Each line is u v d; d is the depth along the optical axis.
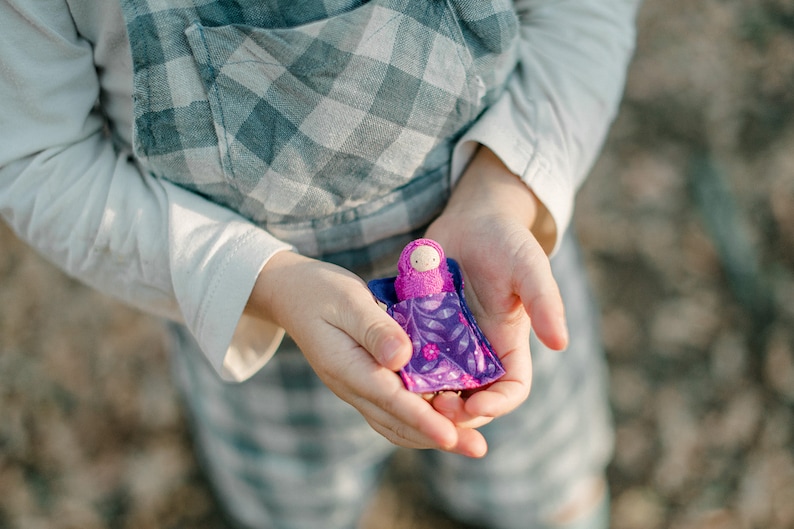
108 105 0.49
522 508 0.68
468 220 0.48
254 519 0.69
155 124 0.45
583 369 0.65
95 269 0.48
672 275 0.97
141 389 0.93
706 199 1.01
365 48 0.44
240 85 0.44
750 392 0.86
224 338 0.46
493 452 0.64
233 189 0.47
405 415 0.42
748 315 0.91
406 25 0.44
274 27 0.44
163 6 0.43
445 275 0.46
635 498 0.82
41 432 0.90
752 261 0.94
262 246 0.46
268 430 0.61
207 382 0.60
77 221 0.47
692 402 0.87
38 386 0.93
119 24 0.44
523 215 0.49
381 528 0.85
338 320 0.43
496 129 0.49
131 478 0.87
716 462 0.82
